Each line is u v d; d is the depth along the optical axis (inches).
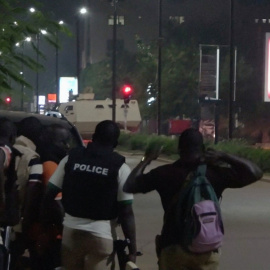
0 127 263.4
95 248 237.5
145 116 2379.4
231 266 433.4
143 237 538.3
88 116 1750.7
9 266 267.9
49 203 250.4
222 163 242.8
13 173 254.8
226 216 656.4
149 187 229.8
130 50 3513.8
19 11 326.6
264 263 443.8
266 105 2353.6
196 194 220.5
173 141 1467.8
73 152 244.1
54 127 288.5
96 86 2728.8
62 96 3002.0
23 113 355.9
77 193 237.6
